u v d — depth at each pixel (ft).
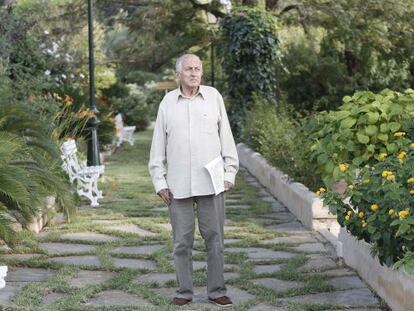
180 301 19.86
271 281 22.50
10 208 24.45
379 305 19.77
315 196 31.48
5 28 46.98
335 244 27.02
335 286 21.72
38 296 20.38
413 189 18.85
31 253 26.25
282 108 52.26
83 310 19.16
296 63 79.71
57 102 49.60
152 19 77.97
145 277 23.08
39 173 26.78
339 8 71.92
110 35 104.99
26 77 49.19
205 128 19.72
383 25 75.82
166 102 19.99
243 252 26.43
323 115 31.94
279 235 29.84
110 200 39.47
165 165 21.89
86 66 80.64
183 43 84.17
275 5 76.33
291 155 37.65
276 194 40.37
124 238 29.12
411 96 30.96
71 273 23.20
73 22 77.77
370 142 29.71
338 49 80.64
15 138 26.08
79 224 31.45
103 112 64.69
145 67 86.89
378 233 19.02
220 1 71.56
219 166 19.77
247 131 58.13
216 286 19.98
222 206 19.98
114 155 68.18
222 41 67.67
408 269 17.31
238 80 66.85
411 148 23.12
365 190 20.20
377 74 83.56
